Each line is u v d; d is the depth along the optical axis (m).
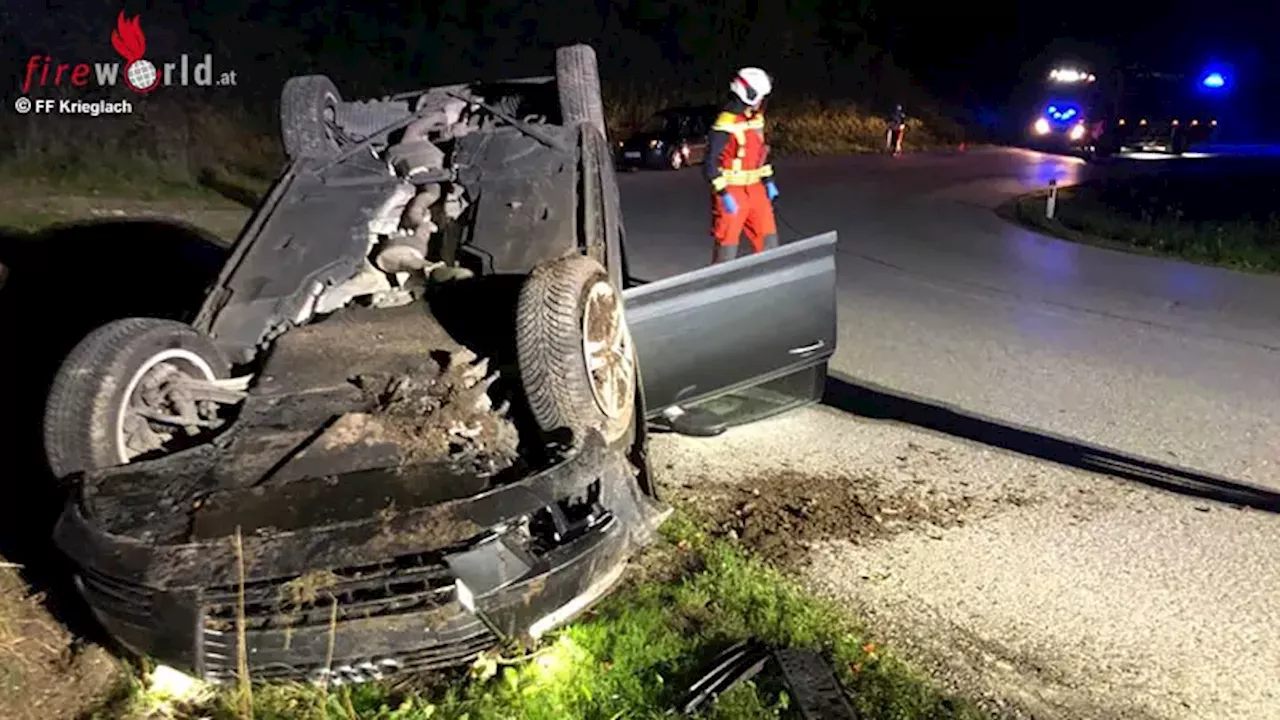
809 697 3.48
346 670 3.22
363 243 5.06
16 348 6.67
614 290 4.43
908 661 3.83
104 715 3.38
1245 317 9.63
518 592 3.28
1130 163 26.67
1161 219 16.36
